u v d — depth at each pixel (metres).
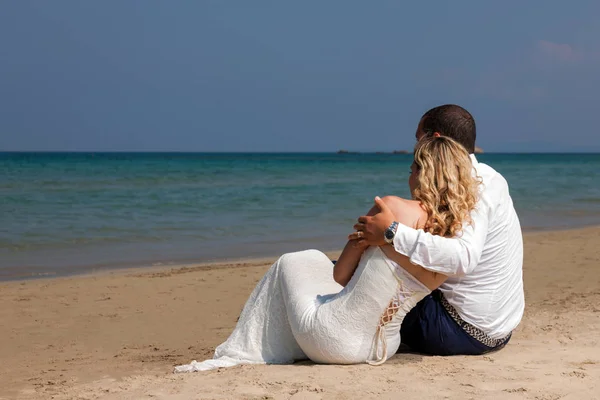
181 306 7.34
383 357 3.51
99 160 82.38
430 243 3.17
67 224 15.27
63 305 7.39
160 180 33.53
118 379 3.96
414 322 3.69
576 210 20.77
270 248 12.34
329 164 74.31
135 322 6.59
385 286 3.37
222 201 21.91
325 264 3.82
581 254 11.03
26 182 30.09
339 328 3.47
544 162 94.25
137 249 12.04
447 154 3.34
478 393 3.04
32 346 5.62
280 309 3.81
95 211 18.27
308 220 16.80
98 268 10.07
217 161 83.38
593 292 7.52
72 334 6.07
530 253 11.20
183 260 10.92
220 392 3.13
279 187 29.45
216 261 10.86
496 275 3.57
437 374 3.34
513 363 3.57
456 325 3.62
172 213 18.19
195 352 5.29
